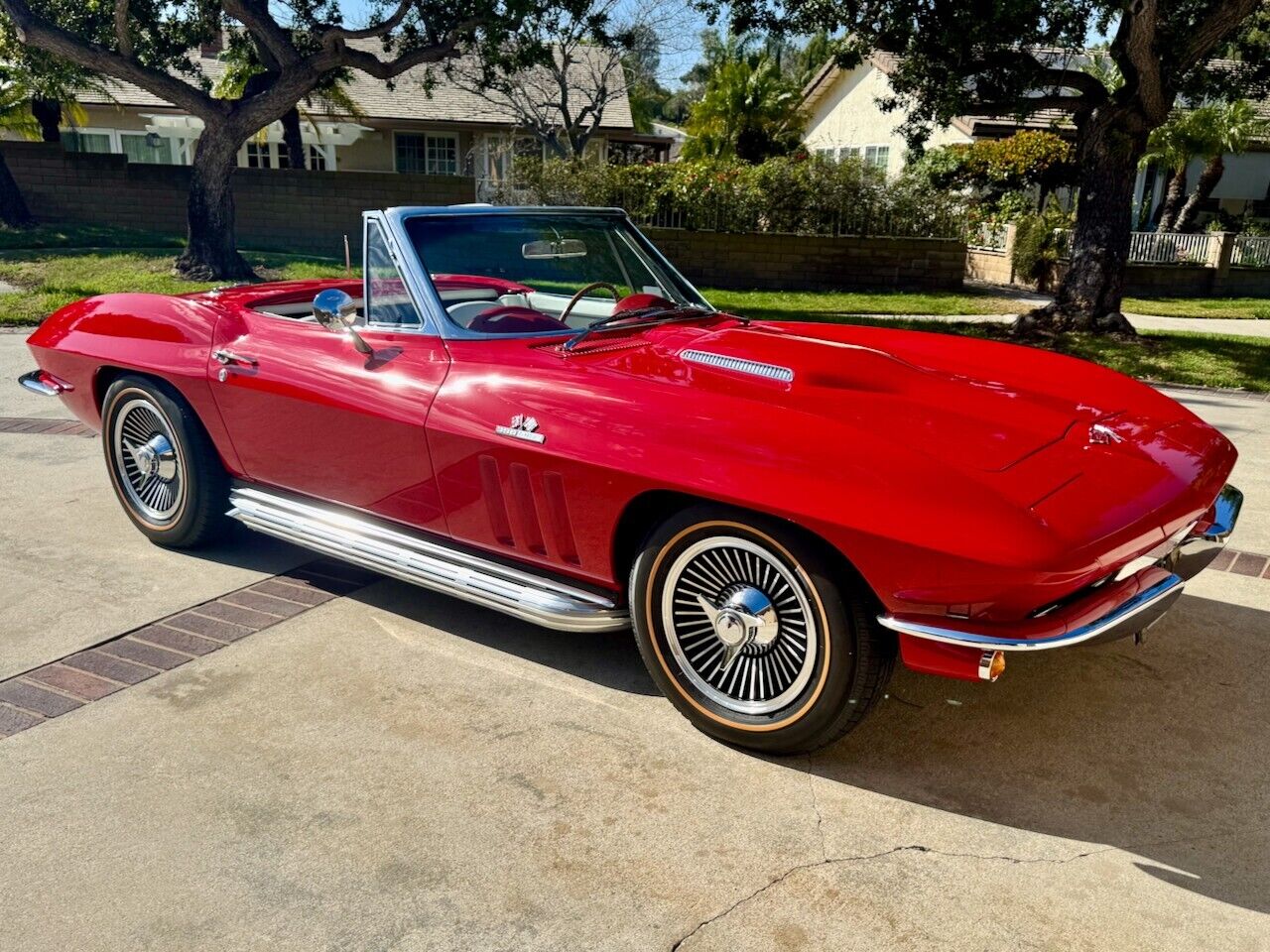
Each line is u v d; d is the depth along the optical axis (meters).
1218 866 2.43
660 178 17.52
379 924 2.22
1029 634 2.43
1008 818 2.61
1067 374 3.49
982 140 22.69
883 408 2.82
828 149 29.72
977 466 2.58
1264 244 18.97
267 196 19.33
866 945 2.16
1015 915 2.26
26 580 4.06
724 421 2.76
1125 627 2.60
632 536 3.02
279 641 3.56
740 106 30.00
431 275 3.50
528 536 3.16
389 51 15.97
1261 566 4.33
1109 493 2.61
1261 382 8.95
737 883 2.36
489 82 16.12
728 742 2.93
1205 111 20.27
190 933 2.20
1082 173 11.92
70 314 4.63
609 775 2.78
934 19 10.94
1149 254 19.11
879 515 2.44
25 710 3.09
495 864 2.42
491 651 3.52
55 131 21.00
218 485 4.18
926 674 3.41
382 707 3.13
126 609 3.81
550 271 3.80
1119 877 2.39
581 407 2.97
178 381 4.01
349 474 3.60
